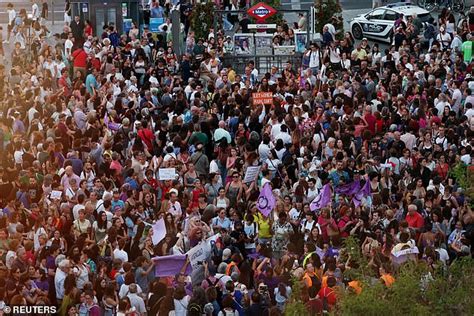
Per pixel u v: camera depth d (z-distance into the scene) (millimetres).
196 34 71000
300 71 60625
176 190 42500
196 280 37375
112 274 37312
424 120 52656
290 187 45844
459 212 41906
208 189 44688
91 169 44062
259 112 52156
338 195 43938
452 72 60156
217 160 48312
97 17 71125
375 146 48812
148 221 41562
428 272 31281
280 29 67562
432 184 44688
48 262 36938
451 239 41281
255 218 41281
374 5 79625
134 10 71812
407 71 58688
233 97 53594
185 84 60469
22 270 36500
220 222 41125
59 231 39062
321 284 35219
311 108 54469
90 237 39500
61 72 59938
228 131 51344
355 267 36281
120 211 39594
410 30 67812
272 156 47125
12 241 38031
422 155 47281
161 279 37688
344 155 45844
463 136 51031
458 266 31109
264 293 35656
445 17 69750
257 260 38781
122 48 63688
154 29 72500
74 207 40688
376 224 41281
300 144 48906
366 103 54406
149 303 36406
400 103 53344
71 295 36000
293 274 35469
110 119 51344
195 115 51000
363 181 44219
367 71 58656
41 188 43156
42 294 35906
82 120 50562
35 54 63719
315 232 39656
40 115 51594
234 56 66750
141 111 52094
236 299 35719
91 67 60344
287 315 31453
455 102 56094
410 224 41562
